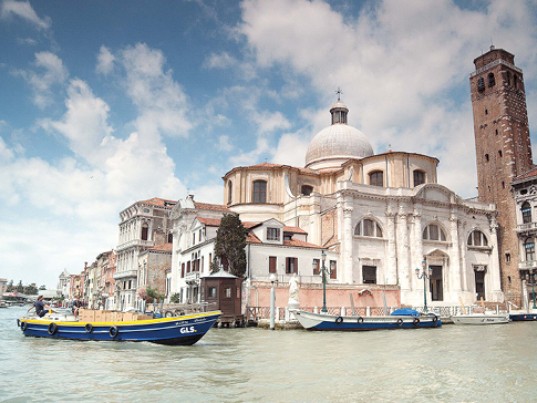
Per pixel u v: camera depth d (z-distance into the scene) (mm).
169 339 25422
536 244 64750
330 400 13164
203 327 25594
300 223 60594
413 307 50281
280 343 27281
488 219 68188
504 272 68625
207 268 51188
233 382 15508
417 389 14617
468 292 61094
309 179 68812
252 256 48656
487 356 22047
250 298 42500
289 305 38469
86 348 24219
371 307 46875
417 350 24250
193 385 15039
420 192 60219
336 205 57125
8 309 122250
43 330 29344
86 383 15359
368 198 58156
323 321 35906
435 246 61344
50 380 15836
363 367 18594
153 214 83188
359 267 55750
